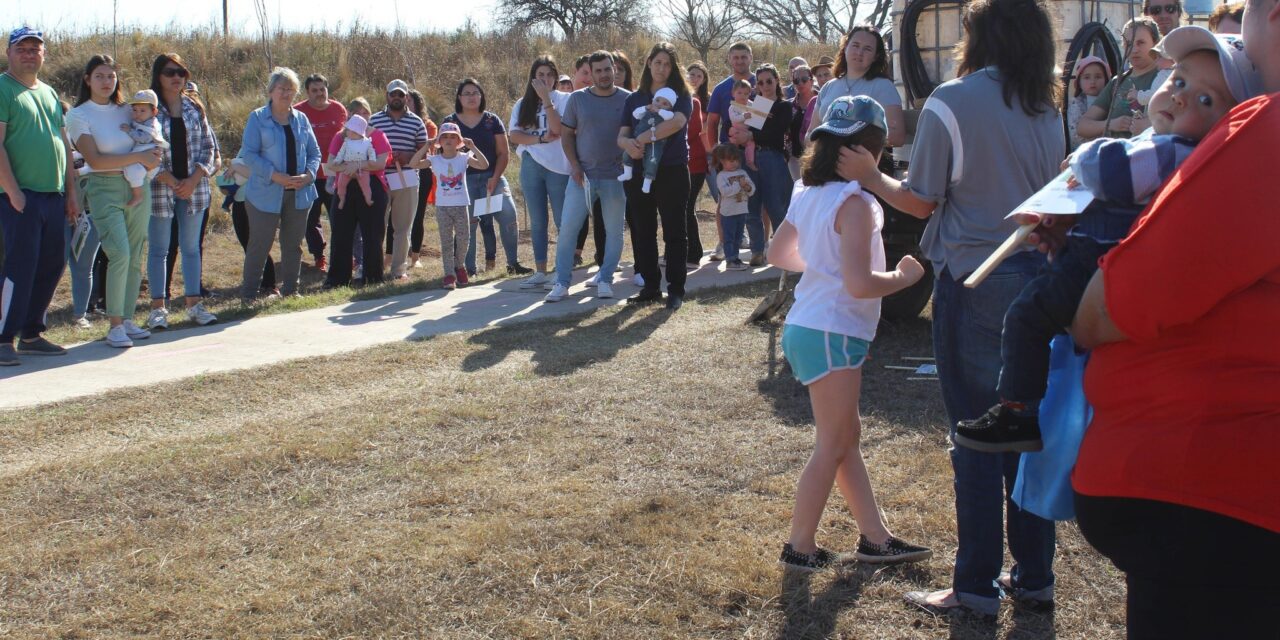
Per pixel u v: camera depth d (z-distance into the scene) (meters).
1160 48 2.37
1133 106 6.45
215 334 8.12
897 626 3.56
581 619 3.61
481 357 7.24
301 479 4.96
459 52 24.09
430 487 4.83
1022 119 3.30
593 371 6.81
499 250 13.39
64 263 7.39
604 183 9.05
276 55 21.28
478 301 9.35
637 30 34.53
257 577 3.95
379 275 10.62
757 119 10.24
